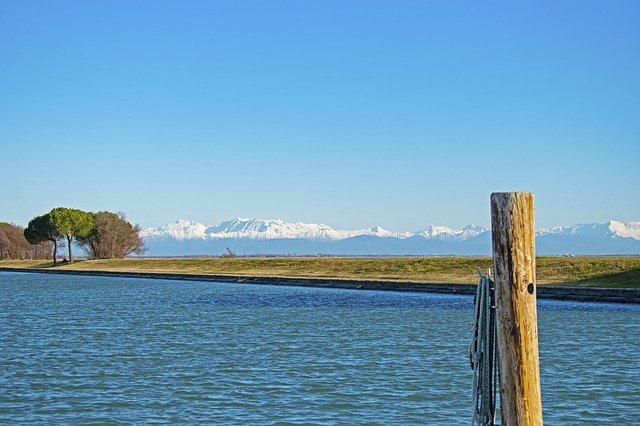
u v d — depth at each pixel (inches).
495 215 386.0
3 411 847.1
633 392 922.1
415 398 892.0
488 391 458.9
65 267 5994.1
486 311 461.4
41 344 1411.2
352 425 771.4
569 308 2101.4
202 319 1918.1
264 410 838.5
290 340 1445.6
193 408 852.0
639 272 2790.4
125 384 992.2
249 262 5088.6
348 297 2751.0
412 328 1648.6
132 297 2871.6
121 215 6801.2
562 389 940.0
